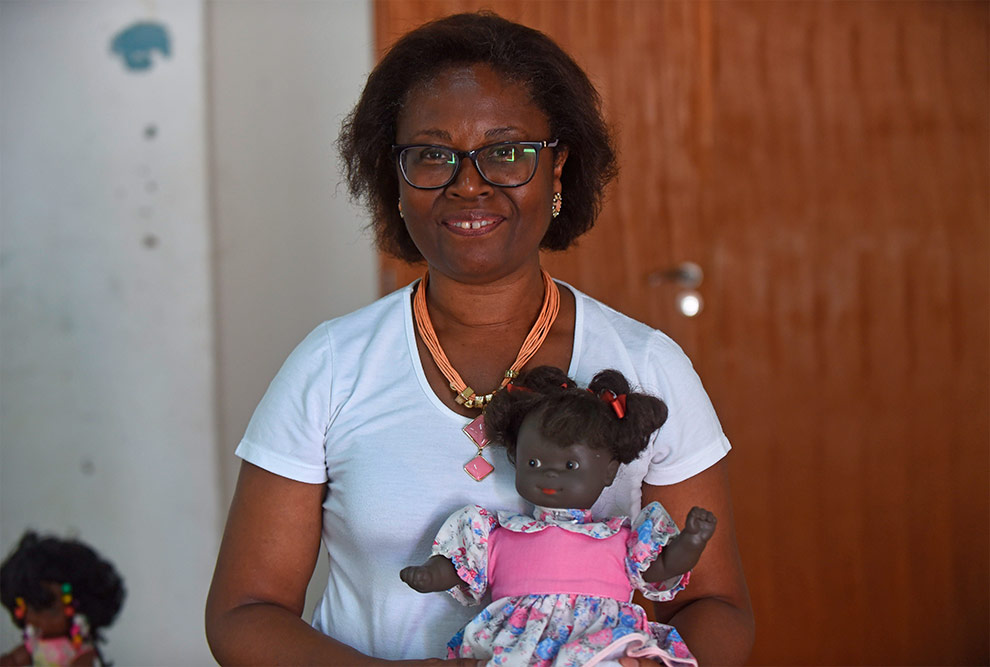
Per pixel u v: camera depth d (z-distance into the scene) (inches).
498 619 55.4
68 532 114.8
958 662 121.3
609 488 60.7
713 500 62.1
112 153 114.4
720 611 60.2
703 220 118.8
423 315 63.0
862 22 119.3
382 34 112.1
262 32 115.6
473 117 59.4
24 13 113.4
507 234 60.1
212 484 115.5
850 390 120.5
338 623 61.8
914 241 120.6
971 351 121.6
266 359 117.4
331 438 60.7
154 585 115.0
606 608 55.0
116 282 114.9
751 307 119.8
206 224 114.7
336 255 116.8
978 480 121.7
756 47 118.8
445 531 56.5
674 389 61.6
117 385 115.1
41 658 108.3
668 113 118.0
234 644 58.1
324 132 116.1
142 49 113.7
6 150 114.5
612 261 117.6
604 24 116.8
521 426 57.0
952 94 120.3
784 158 119.5
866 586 120.6
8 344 115.1
